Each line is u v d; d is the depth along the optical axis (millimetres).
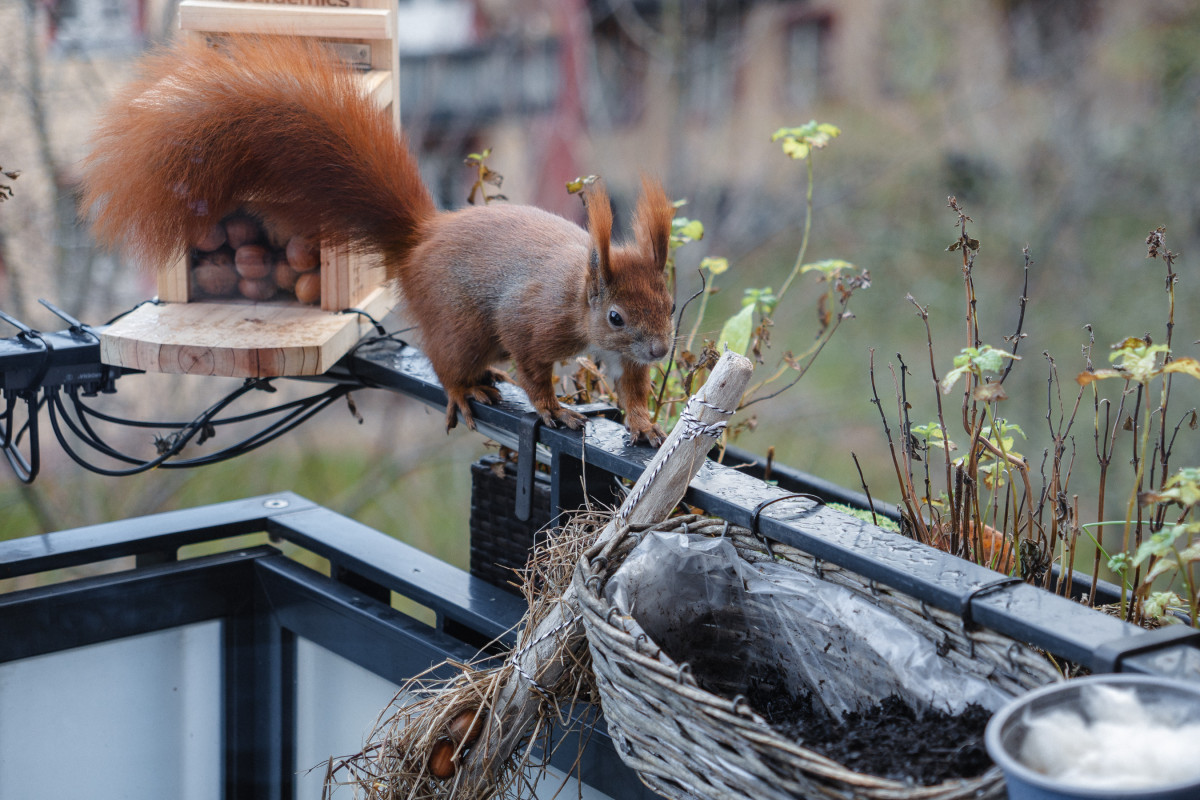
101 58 4379
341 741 2223
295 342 2080
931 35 7453
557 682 1616
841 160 7430
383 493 5891
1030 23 7246
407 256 2258
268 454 5574
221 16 2260
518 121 7074
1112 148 7008
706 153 7520
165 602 2199
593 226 1992
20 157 4281
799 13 7582
